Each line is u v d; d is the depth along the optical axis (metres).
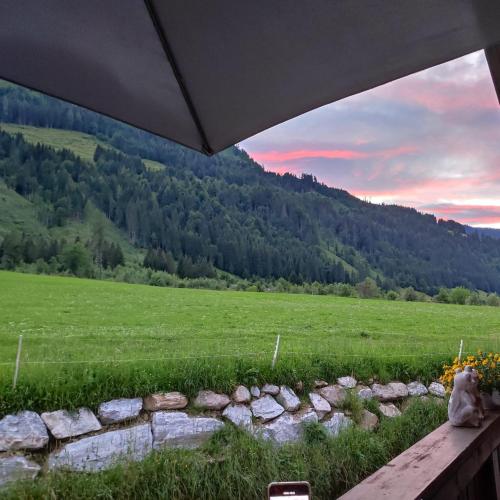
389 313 22.52
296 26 1.34
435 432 3.40
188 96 1.55
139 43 1.35
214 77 1.49
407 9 1.29
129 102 1.59
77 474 6.04
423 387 10.73
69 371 7.30
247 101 1.63
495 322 21.55
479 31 1.39
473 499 3.29
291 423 8.32
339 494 6.79
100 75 1.47
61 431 6.58
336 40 1.41
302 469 6.63
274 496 1.70
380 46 1.44
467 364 4.14
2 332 14.16
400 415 8.87
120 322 17.53
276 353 9.22
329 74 1.55
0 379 6.61
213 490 6.18
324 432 8.08
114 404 7.20
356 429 8.04
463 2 1.27
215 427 7.55
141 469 5.98
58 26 1.29
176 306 21.22
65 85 1.52
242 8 1.26
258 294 27.20
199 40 1.35
